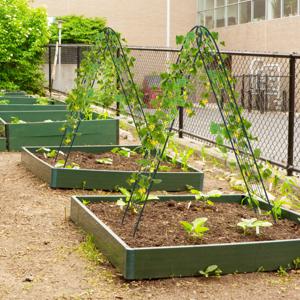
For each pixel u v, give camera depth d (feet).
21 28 58.44
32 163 24.61
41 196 21.34
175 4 123.85
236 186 23.48
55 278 14.38
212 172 26.58
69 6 118.73
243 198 19.31
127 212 17.62
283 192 19.79
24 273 14.67
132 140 34.94
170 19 123.75
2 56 58.59
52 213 19.44
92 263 15.24
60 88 64.03
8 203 20.57
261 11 98.17
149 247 14.57
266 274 14.88
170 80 17.31
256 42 99.66
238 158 18.81
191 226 15.51
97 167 23.71
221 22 112.68
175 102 16.71
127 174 22.29
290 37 90.43
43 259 15.53
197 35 17.35
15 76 60.34
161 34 124.26
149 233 15.85
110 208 18.07
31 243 16.71
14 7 58.85
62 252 15.98
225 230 16.38
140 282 14.10
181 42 17.60
